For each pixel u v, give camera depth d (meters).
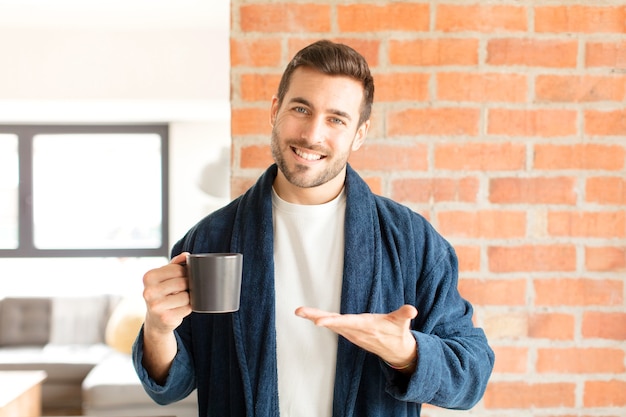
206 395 1.29
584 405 1.59
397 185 1.58
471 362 1.18
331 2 1.57
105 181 6.21
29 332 5.05
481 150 1.58
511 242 1.59
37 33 5.04
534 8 1.58
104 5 4.38
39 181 6.18
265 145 1.57
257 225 1.28
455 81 1.58
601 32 1.58
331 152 1.17
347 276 1.23
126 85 5.09
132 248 6.17
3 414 3.16
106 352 4.73
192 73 5.11
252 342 1.22
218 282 1.02
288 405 1.20
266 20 1.57
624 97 1.59
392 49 1.57
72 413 4.34
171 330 1.12
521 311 1.59
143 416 3.91
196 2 4.31
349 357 1.19
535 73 1.58
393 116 1.58
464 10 1.57
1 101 5.08
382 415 1.22
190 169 6.08
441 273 1.29
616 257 1.59
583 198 1.59
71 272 6.15
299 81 1.17
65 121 6.11
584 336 1.59
